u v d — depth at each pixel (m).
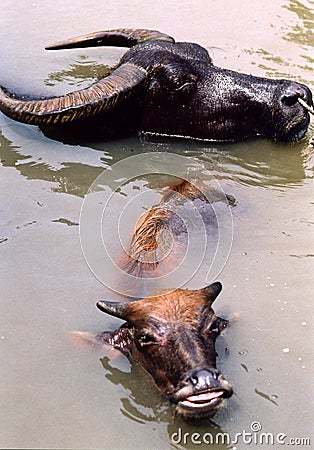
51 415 2.41
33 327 2.63
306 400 2.45
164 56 3.44
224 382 2.32
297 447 2.34
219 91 3.45
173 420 2.40
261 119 3.47
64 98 3.43
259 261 2.86
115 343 2.58
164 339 2.42
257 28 4.37
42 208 3.09
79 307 2.70
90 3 4.73
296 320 2.66
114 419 2.40
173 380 2.38
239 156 3.43
